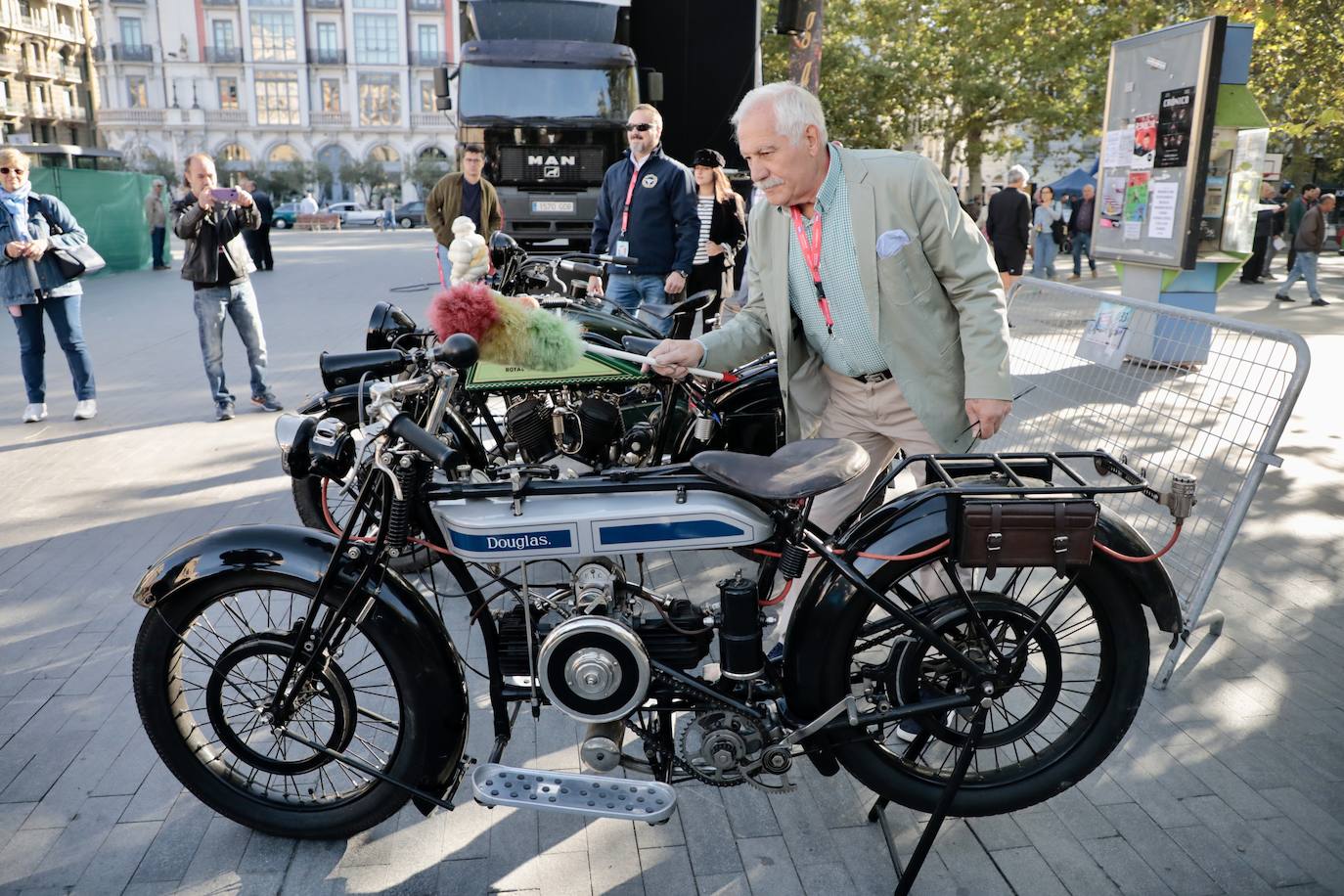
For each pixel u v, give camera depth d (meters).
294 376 8.54
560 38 11.18
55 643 3.82
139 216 18.94
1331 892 2.49
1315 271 13.72
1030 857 2.63
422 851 2.67
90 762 3.07
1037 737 3.17
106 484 5.66
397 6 67.94
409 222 51.97
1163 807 2.82
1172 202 7.94
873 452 3.17
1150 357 3.95
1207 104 7.54
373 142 69.94
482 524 2.38
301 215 48.91
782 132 2.70
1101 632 2.60
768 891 2.53
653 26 11.51
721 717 2.45
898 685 2.54
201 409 7.34
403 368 2.87
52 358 9.37
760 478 2.33
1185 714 3.28
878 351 2.96
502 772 2.50
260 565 2.52
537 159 11.22
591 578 2.48
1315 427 6.68
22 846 2.68
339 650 2.74
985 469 2.57
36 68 64.44
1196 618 3.45
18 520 5.10
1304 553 4.59
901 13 25.17
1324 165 29.53
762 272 3.06
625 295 7.21
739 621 2.42
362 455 2.45
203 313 6.86
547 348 2.67
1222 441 3.64
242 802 2.68
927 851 2.45
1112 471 2.53
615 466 3.96
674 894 2.52
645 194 6.96
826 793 2.93
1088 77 23.92
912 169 2.76
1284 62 17.59
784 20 7.98
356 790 2.67
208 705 2.67
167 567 2.54
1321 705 3.33
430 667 2.54
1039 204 17.22
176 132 68.19
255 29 67.38
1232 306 13.56
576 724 3.31
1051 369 4.56
